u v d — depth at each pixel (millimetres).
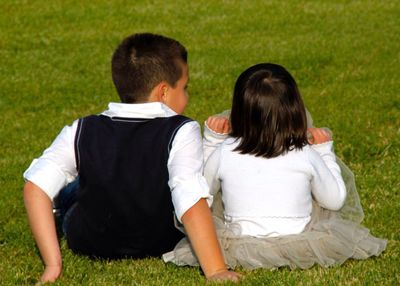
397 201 17391
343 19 39062
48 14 40938
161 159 13188
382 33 36125
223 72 31094
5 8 41781
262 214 13578
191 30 37938
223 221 14312
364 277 13031
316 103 26609
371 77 29859
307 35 36312
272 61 32250
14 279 13945
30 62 33469
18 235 16531
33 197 13266
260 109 13555
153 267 13969
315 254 13562
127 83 14008
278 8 41344
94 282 13328
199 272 13539
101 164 13289
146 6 42281
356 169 19984
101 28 38688
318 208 14500
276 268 13516
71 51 35156
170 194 13289
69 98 29031
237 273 12844
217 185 14180
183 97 14430
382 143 21875
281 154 13586
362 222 16172
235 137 14039
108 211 13516
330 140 14602
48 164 13352
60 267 13242
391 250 14523
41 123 25969
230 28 38094
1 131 25141
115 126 13492
